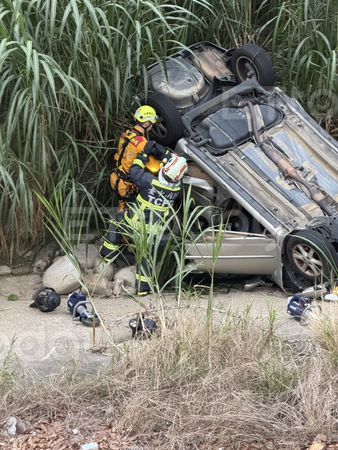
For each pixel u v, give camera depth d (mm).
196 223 24969
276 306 22609
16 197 23141
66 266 24344
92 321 21266
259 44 28562
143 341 18672
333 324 18484
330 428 16297
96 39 24297
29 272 25312
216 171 24500
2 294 24406
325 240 22656
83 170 25672
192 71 26641
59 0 24188
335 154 25328
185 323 18484
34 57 22578
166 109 25062
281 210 24031
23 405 17062
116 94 24469
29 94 23391
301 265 23172
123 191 24797
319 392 16859
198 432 16172
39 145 23844
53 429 16562
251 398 16984
